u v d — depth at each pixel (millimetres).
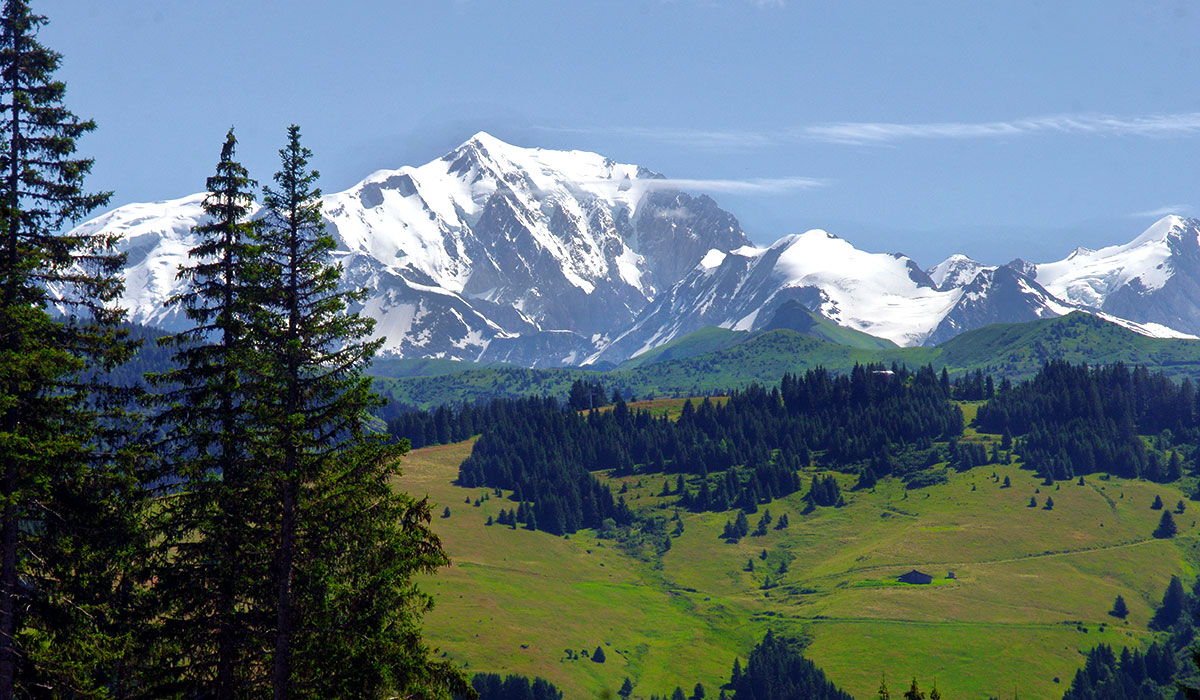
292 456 59625
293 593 60062
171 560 61094
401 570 59625
